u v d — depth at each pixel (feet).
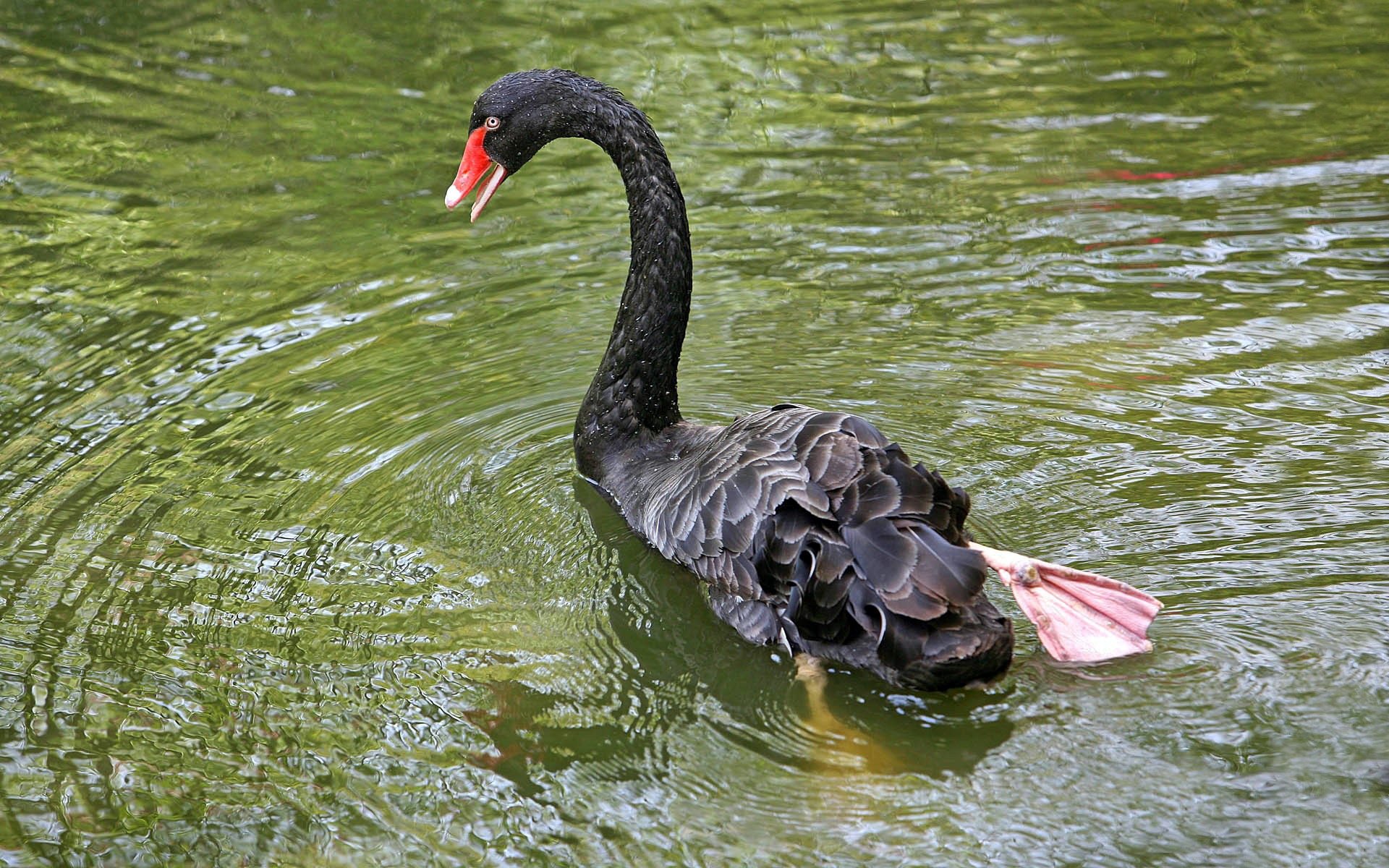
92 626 22.25
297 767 19.08
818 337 32.17
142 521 25.27
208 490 26.40
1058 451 26.68
